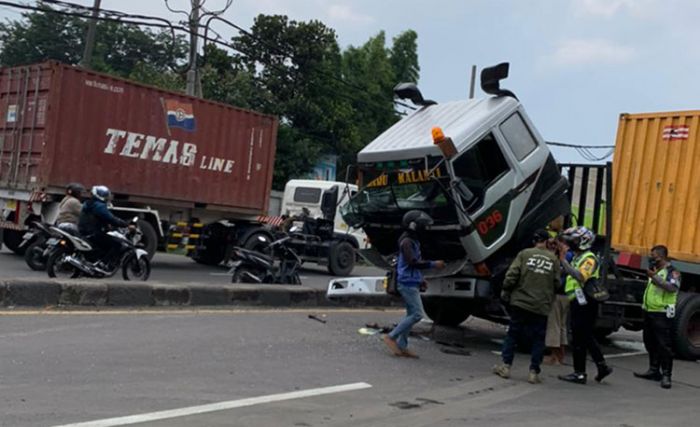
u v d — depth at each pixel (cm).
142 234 1560
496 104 938
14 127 1513
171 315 967
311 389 663
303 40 3275
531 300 768
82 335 789
